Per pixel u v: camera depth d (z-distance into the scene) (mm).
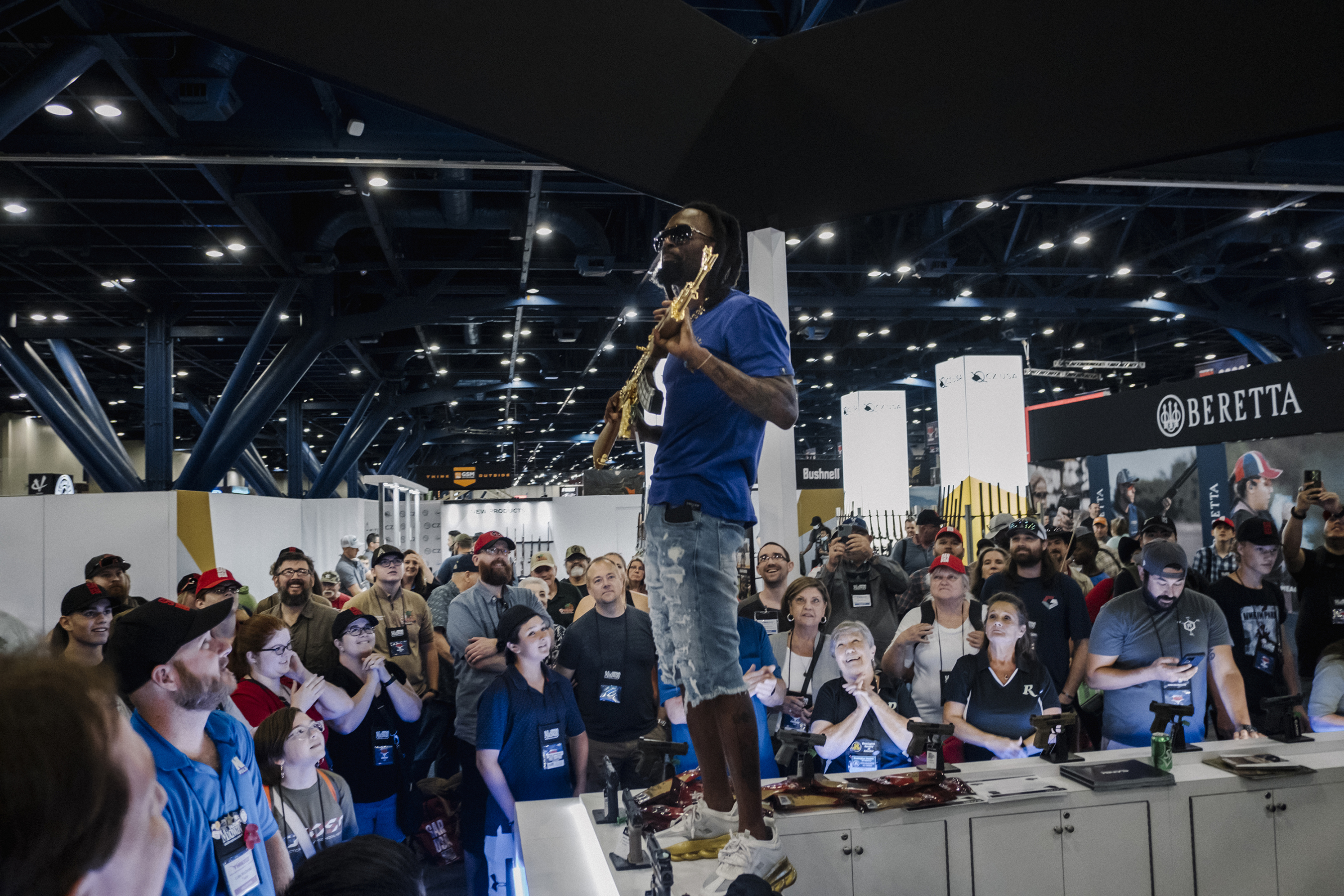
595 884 2010
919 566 7828
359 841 1334
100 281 12500
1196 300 16562
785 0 6766
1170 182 8156
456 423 33375
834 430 34594
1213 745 2920
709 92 2807
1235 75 2277
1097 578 6355
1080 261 14789
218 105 6535
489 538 4367
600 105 2602
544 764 3395
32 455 24516
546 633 3467
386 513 13195
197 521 8867
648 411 1593
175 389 21359
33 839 409
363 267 12555
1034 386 23844
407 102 2256
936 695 3488
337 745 3799
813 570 9539
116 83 6945
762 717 3146
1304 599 4770
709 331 1488
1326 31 2162
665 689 3309
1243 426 7113
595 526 16609
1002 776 2607
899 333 20172
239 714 2408
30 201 9133
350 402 25500
